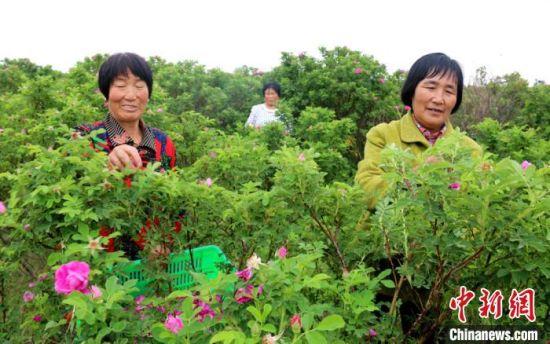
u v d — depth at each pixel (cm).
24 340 197
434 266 178
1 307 204
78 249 156
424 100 231
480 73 806
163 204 187
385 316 173
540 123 665
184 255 203
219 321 126
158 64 885
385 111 680
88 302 133
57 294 176
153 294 183
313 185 193
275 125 511
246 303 132
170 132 443
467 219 146
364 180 225
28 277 223
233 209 189
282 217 193
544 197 140
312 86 702
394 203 167
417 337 197
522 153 474
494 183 146
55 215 172
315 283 130
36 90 425
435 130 242
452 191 146
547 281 152
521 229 138
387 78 711
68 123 379
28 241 177
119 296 134
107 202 173
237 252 200
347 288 150
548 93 666
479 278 164
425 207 149
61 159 176
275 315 128
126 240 199
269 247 198
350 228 210
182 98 738
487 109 746
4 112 453
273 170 336
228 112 812
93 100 454
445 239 150
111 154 189
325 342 116
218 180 320
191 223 194
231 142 357
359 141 674
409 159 160
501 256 158
